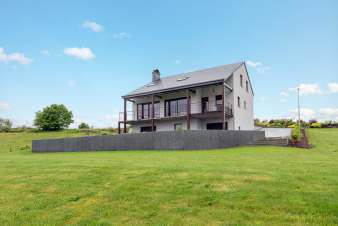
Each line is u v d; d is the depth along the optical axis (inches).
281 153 423.8
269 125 1294.3
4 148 980.6
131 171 260.2
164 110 924.6
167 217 159.6
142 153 496.1
